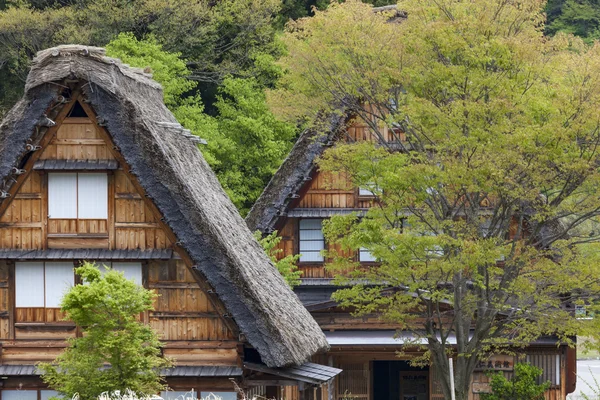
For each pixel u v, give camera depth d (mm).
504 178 37312
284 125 69625
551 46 38531
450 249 38875
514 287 38625
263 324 33281
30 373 34562
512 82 37719
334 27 40812
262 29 73750
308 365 35625
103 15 70750
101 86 33938
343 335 50125
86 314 29359
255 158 67938
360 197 52156
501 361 50312
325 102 44250
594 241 40281
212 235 33812
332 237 40812
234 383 32531
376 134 44594
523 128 37094
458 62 39156
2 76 74688
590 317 45156
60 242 35062
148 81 41625
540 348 50594
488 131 37344
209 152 64812
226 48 75625
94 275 30188
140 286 31078
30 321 35125
